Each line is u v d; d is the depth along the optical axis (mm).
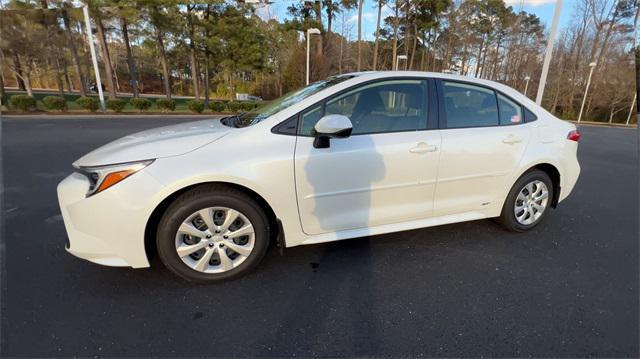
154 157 2057
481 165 2807
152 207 2031
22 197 3906
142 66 50250
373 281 2355
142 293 2164
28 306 2012
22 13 18422
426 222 2760
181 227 2143
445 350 1763
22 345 1725
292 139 2277
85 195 2021
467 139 2723
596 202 4402
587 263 2693
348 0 25906
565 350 1778
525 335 1880
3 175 4840
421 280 2385
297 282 2322
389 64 32875
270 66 29094
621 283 2422
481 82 2893
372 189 2488
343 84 2482
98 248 2047
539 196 3193
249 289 2234
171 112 18938
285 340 1810
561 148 3143
